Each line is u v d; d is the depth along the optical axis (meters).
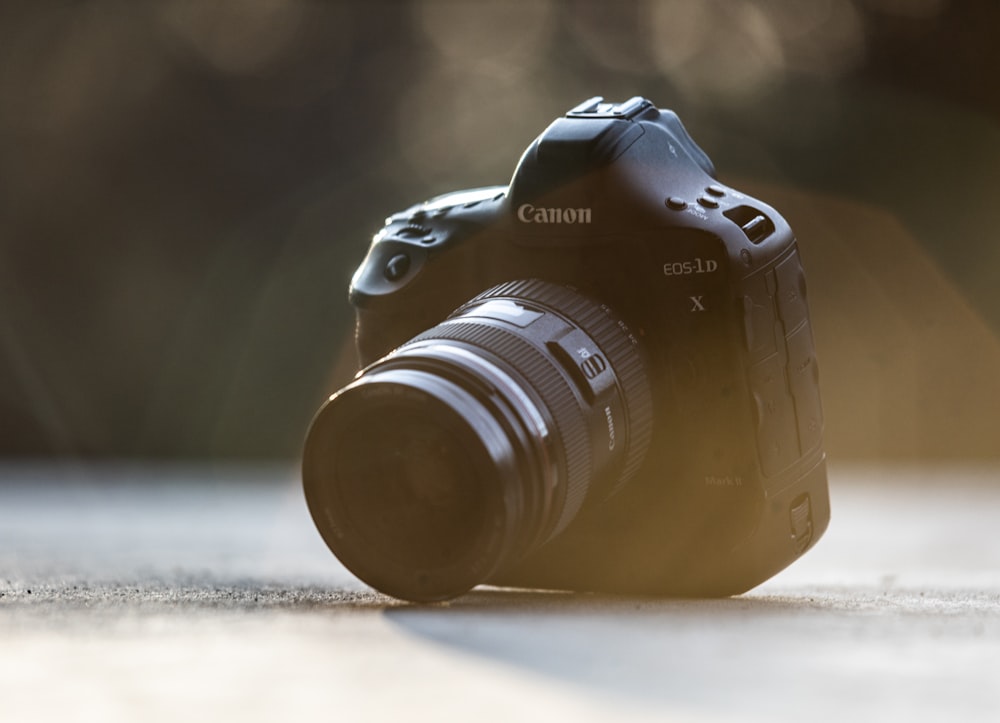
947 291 3.57
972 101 3.67
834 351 3.53
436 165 3.82
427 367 0.95
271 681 0.78
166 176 3.88
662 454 1.03
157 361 3.83
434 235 1.07
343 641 0.85
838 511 2.29
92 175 3.87
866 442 3.42
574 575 1.04
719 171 3.68
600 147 1.02
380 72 3.87
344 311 3.81
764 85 3.68
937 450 3.41
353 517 0.96
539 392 0.96
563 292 1.02
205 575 1.19
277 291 3.83
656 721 0.73
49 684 0.78
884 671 0.80
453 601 0.99
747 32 3.69
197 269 3.86
